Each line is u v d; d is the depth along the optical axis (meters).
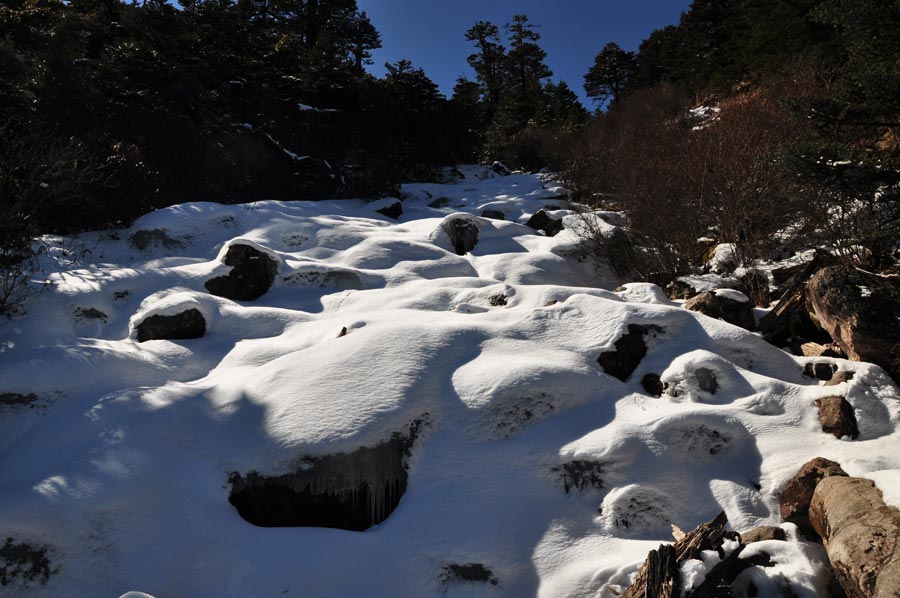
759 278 6.81
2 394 4.16
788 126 8.24
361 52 35.03
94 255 8.31
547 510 3.40
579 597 2.86
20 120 8.88
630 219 8.93
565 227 10.75
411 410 3.84
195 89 14.92
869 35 4.95
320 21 29.70
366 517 3.58
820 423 3.88
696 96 24.17
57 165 8.10
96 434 3.76
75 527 3.13
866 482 2.92
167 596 2.96
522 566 3.11
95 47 16.97
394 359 4.24
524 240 9.84
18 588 2.91
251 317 5.83
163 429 3.81
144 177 10.41
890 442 3.62
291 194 14.73
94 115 11.10
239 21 20.42
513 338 4.74
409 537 3.25
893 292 4.64
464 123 25.92
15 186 7.56
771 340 5.58
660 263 7.91
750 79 19.92
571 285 8.33
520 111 39.94
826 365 4.55
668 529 3.33
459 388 4.08
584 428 3.88
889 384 4.11
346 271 7.48
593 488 3.50
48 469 3.46
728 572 2.79
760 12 19.50
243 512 3.51
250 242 7.21
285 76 20.17
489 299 6.24
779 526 3.17
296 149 17.44
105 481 3.35
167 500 3.37
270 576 3.03
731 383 4.27
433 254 8.84
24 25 14.10
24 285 6.02
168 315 5.55
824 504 2.96
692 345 4.72
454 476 3.60
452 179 22.55
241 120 17.25
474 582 3.03
